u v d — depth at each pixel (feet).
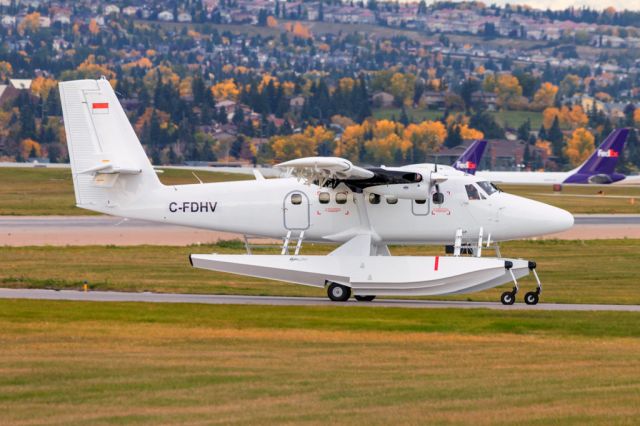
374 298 294.46
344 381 171.63
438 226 298.15
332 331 230.07
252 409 152.05
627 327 239.30
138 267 375.04
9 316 244.83
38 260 396.37
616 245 497.46
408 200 296.92
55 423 144.36
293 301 287.89
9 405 154.61
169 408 152.66
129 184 307.37
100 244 476.95
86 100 304.50
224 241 477.77
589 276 368.89
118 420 145.79
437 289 282.15
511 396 160.45
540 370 183.01
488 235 299.79
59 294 294.66
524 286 339.36
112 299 282.77
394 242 301.63
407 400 157.69
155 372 178.19
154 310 258.98
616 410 151.23
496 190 303.89
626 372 181.27
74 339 213.66
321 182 291.79
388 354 199.00
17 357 191.93
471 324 242.58
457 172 311.27
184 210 306.35
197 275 354.74
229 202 304.91
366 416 147.84
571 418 146.72
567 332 232.53
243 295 305.12
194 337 218.18
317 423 144.36
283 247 297.94
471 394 161.79
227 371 179.52
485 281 281.13
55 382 169.68
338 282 285.02
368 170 286.25
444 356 197.36
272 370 180.75
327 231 299.99
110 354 196.03
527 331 233.55
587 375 177.88
